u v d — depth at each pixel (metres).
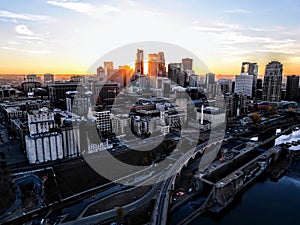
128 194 151.50
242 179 184.12
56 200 146.25
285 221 147.00
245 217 150.50
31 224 126.44
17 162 197.75
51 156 198.25
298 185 192.00
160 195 149.75
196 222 143.38
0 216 131.62
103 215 130.75
